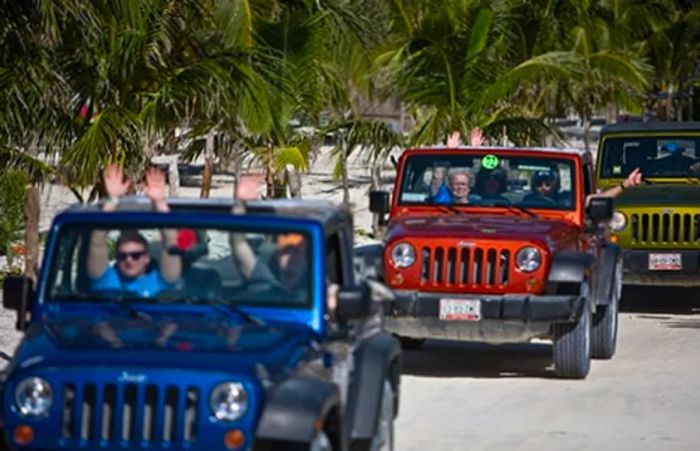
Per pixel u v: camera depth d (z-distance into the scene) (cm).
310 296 1247
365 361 1325
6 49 2295
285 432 1088
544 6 4934
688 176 3053
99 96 2573
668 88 6981
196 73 2609
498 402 1986
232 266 1267
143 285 1266
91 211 1297
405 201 2291
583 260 2069
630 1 6300
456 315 2047
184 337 1166
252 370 1102
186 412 1084
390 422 1416
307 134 3719
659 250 2792
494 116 4069
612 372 2234
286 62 3162
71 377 1093
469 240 2062
